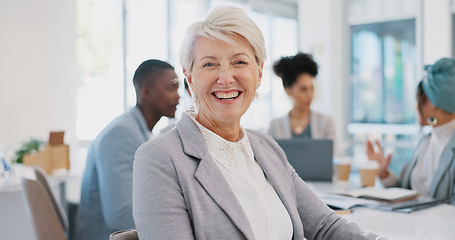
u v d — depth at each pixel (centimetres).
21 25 448
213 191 124
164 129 255
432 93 239
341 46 673
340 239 145
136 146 207
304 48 696
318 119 338
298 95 330
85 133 509
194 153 127
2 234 345
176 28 585
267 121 734
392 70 647
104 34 525
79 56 508
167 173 121
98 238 212
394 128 649
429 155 251
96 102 518
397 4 638
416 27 614
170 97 222
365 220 185
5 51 438
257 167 144
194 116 143
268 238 132
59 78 477
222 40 129
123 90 536
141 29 551
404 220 185
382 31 652
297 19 777
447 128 243
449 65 237
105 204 203
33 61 457
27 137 452
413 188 257
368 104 669
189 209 121
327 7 669
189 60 135
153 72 218
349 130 682
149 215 117
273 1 739
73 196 438
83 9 509
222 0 646
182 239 116
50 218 190
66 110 483
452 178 226
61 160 345
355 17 673
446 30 580
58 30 475
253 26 132
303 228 153
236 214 123
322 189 252
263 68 143
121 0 530
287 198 142
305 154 281
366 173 261
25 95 452
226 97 133
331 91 670
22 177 196
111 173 201
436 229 172
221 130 139
